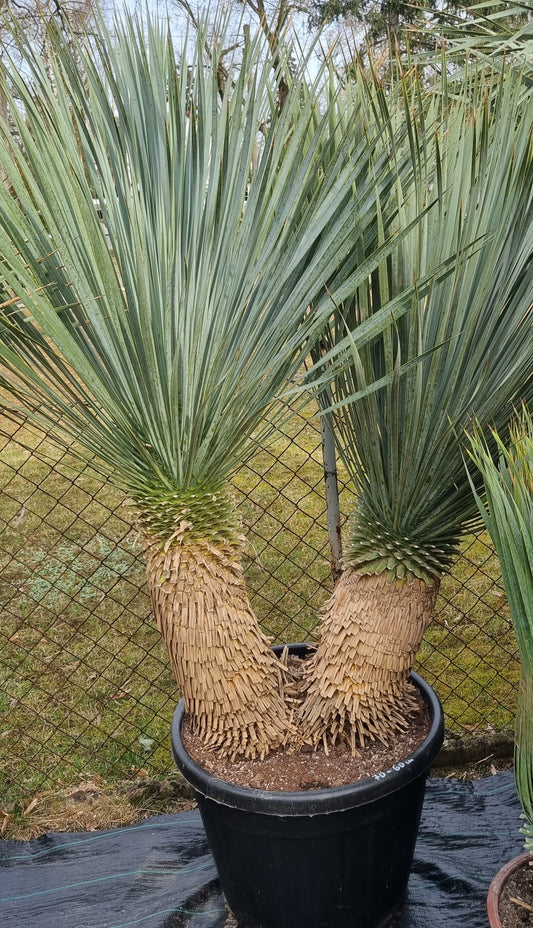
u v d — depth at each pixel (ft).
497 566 11.95
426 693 5.81
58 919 6.02
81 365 3.79
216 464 4.49
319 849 5.00
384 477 4.68
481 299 3.94
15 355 3.79
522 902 4.41
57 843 6.84
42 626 11.09
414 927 5.73
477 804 7.00
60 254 3.69
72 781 7.86
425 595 4.99
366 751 5.39
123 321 3.79
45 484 16.63
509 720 8.52
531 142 3.85
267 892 5.27
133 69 3.99
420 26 6.33
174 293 3.97
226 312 4.02
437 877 6.18
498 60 5.77
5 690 9.52
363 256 4.00
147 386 4.01
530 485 3.64
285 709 5.47
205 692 4.98
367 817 4.98
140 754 8.26
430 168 4.21
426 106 4.59
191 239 4.01
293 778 5.13
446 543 5.00
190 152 4.00
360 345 3.92
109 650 10.43
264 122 4.26
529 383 4.51
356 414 4.69
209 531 4.63
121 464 4.44
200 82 4.07
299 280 4.15
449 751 7.79
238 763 5.31
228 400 4.19
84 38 4.07
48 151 3.58
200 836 6.81
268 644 5.34
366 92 4.22
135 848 6.71
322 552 12.62
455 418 4.29
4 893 6.30
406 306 3.82
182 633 4.75
